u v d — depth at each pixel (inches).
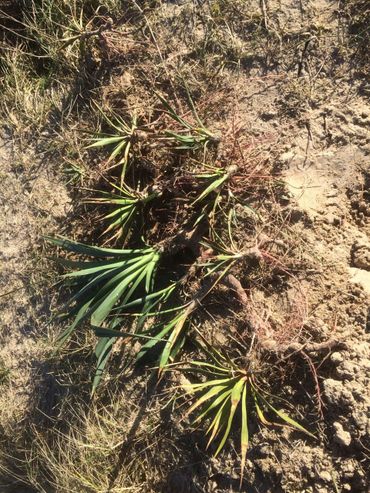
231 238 65.7
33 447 79.6
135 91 77.6
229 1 75.7
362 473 58.0
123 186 74.6
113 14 81.3
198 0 77.3
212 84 75.0
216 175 66.9
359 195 67.3
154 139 70.8
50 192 81.0
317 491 59.5
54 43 82.4
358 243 65.7
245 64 74.6
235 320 67.6
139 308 72.9
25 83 85.0
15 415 79.9
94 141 77.8
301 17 73.0
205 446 67.3
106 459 73.4
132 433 71.9
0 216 83.4
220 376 63.6
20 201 82.4
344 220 67.4
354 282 63.8
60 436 77.2
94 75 80.4
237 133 69.6
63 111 81.7
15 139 84.2
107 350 68.1
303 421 62.2
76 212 79.0
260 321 64.1
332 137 69.3
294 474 61.1
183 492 68.7
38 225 80.7
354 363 60.4
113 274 66.6
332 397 60.1
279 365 64.1
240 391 60.2
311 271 65.6
